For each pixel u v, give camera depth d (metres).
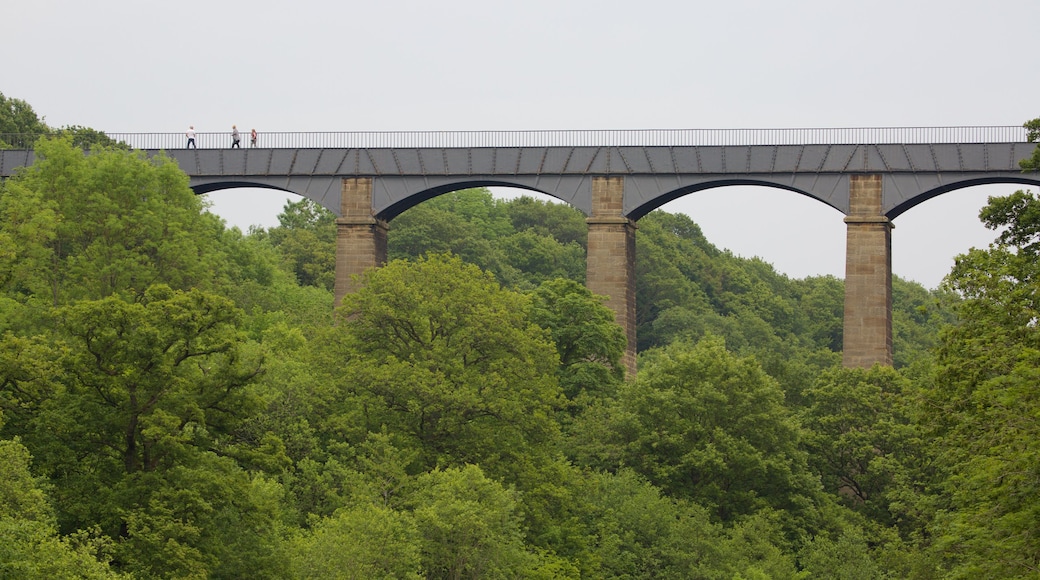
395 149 183.38
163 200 165.00
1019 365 81.44
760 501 157.75
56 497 100.62
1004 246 100.38
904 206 175.00
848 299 173.75
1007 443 81.31
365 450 131.38
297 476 128.88
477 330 144.00
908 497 156.38
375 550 112.44
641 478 156.38
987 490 81.31
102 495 100.38
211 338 107.62
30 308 146.75
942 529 93.94
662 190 179.38
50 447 102.50
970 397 87.75
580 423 161.50
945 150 173.12
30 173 164.00
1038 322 91.25
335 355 144.25
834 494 165.75
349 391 139.62
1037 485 79.69
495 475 136.00
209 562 100.12
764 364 193.25
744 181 178.12
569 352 169.50
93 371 104.00
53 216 153.38
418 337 145.50
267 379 137.50
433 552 120.31
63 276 159.38
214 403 107.31
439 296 146.62
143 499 100.44
